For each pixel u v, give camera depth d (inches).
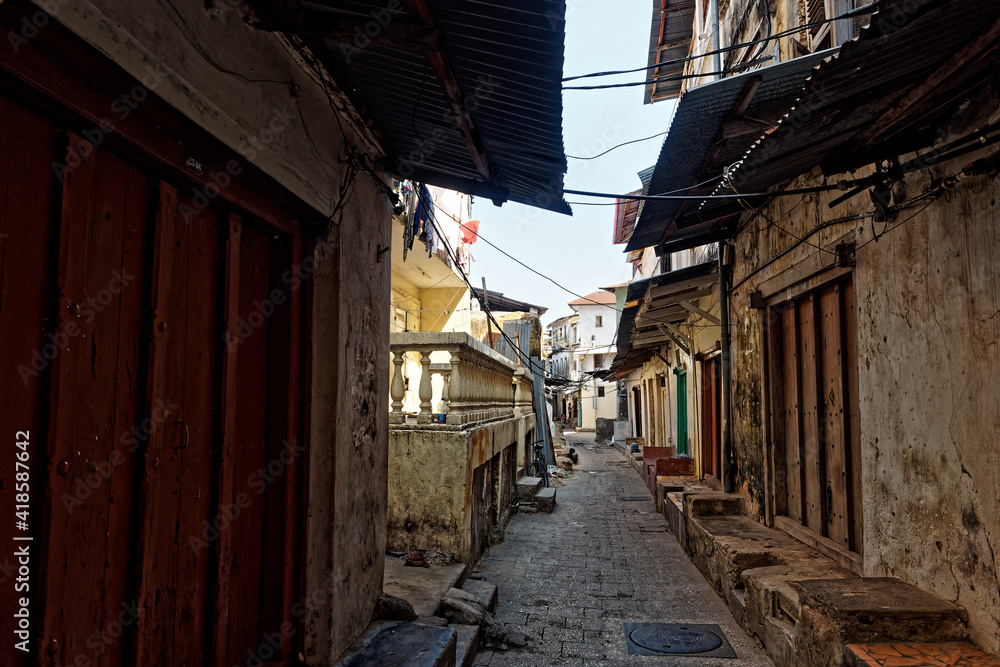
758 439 265.1
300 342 123.6
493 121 119.0
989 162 110.5
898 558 148.9
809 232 202.2
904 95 111.2
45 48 64.0
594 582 246.8
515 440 398.9
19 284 65.3
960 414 124.1
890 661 113.3
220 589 101.0
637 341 537.0
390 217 163.2
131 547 81.9
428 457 237.1
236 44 91.7
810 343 218.4
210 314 99.4
